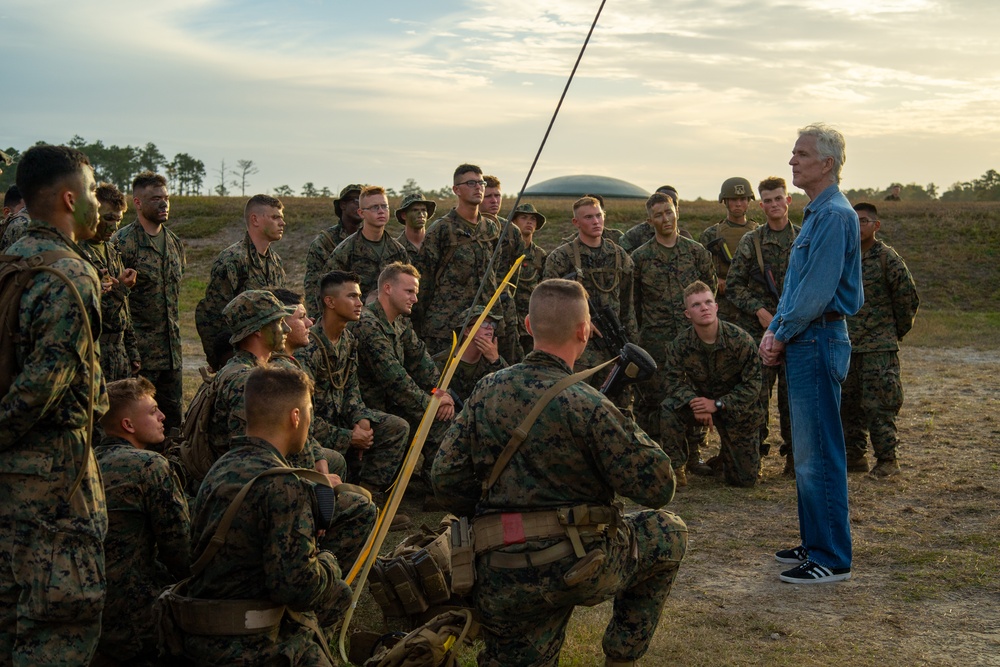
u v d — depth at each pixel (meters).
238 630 3.25
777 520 6.50
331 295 5.86
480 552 3.34
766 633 4.58
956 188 104.06
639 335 8.70
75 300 3.12
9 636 3.14
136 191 7.39
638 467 3.25
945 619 4.72
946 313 19.67
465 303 8.33
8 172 26.67
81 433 3.24
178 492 3.83
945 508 6.58
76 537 3.15
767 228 8.37
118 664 3.74
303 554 3.26
